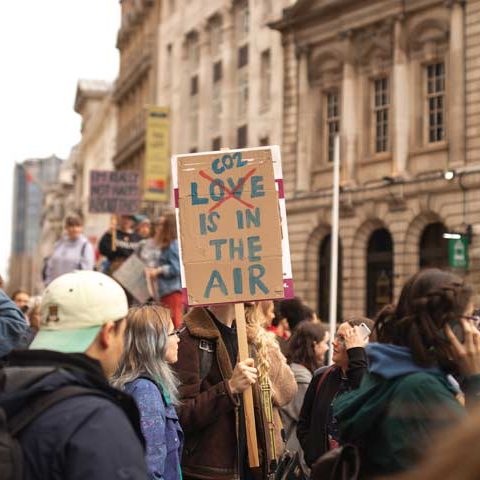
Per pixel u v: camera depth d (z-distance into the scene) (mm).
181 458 6805
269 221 6781
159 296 13500
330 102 39375
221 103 48844
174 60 58281
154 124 52531
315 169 39594
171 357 6258
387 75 36250
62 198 135250
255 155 6855
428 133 34375
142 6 68438
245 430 6801
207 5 51531
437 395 3975
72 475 3582
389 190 34938
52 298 4125
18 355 3910
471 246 31188
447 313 4129
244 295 6723
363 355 6836
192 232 6820
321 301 39156
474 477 2371
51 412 3686
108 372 4262
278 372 7176
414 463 3906
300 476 7062
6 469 3545
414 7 34281
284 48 41062
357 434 4180
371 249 36875
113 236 17344
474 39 32000
